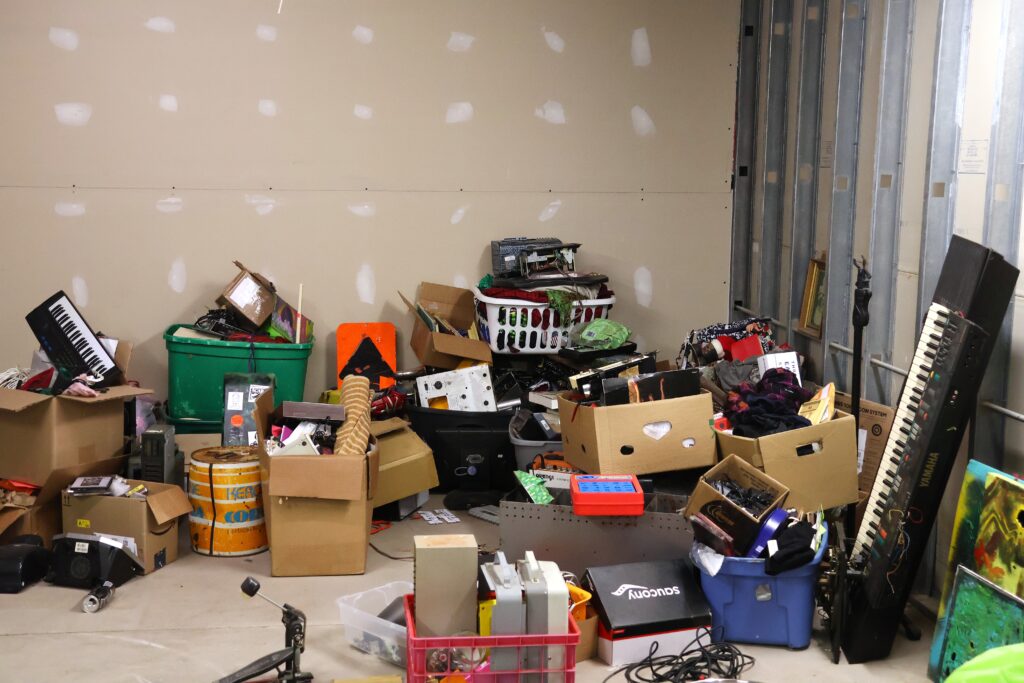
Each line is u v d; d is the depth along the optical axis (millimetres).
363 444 4176
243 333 5227
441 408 5113
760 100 5547
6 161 5316
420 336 5320
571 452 4293
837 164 4555
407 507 4848
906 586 3453
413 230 5641
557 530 3828
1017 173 3451
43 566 4082
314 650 3553
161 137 5395
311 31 5414
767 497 3697
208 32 5352
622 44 5633
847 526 3965
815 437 3861
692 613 3533
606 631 3484
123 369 4555
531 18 5555
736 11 5652
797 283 5109
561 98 5637
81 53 5281
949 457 3385
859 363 3910
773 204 5430
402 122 5543
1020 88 3410
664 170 5766
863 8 4449
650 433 4062
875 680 3400
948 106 3740
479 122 5602
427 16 5480
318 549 4137
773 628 3602
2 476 4238
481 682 2998
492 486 5082
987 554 3305
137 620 3750
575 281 5277
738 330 5234
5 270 5406
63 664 3418
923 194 3928
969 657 3225
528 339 5223
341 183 5555
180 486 4602
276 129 5465
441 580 3086
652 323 5855
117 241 5453
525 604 3020
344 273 5629
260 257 5559
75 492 4109
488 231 5695
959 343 3305
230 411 4652
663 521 3807
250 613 3818
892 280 4227
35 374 4398
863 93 4465
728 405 4473
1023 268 3463
